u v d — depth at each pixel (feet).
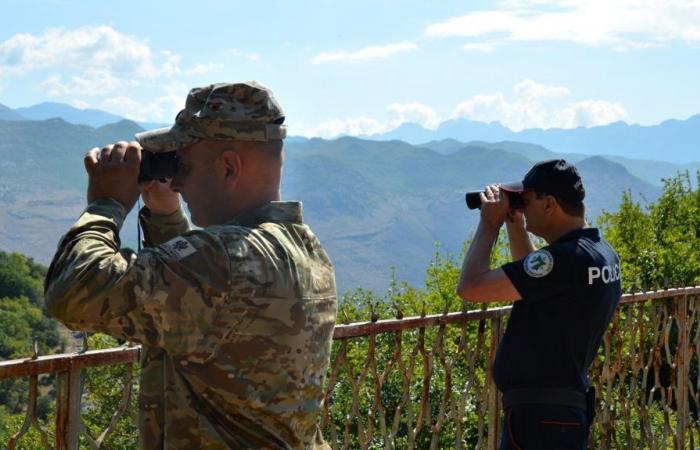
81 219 6.57
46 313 6.34
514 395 11.53
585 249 11.32
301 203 7.34
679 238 102.94
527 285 11.16
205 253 6.42
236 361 6.47
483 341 13.78
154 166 7.11
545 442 11.22
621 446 17.71
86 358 8.18
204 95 7.00
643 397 17.75
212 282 6.36
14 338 208.44
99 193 6.90
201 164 7.08
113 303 6.12
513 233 12.86
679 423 19.10
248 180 7.02
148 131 7.19
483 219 11.82
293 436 6.82
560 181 11.53
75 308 6.15
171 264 6.31
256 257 6.59
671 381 18.79
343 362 11.41
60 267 6.28
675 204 113.91
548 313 11.27
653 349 17.88
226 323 6.42
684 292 18.33
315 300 6.98
